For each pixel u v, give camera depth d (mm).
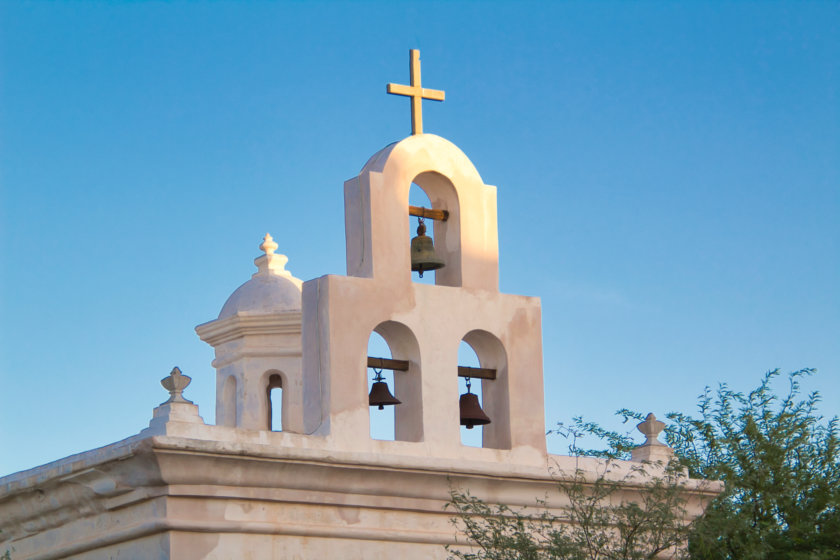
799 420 24531
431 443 20062
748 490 23844
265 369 26141
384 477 19250
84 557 19344
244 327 26062
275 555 18672
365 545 19359
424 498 19703
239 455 18156
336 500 19109
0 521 20406
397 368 20453
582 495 19703
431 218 21312
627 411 23141
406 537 19562
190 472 18016
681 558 20281
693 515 21453
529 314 21406
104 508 18969
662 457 21703
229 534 18422
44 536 20109
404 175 20734
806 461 24266
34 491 19672
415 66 21453
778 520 24016
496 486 20078
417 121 21266
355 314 19906
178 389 18531
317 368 19734
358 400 19672
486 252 21266
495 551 18906
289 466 18562
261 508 18688
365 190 20453
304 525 18875
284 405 26062
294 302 26391
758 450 24109
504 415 20922
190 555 18125
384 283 20219
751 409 24734
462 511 19719
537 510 20438
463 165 21312
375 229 20312
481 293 21078
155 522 18094
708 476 22719
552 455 21016
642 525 19484
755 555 19938
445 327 20625
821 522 23828
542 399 21219
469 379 21078
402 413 20469
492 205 21469
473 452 20375
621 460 21484
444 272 21281
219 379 26609
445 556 19875
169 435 18000
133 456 17891
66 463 18969
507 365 21031
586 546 19047
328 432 19328
